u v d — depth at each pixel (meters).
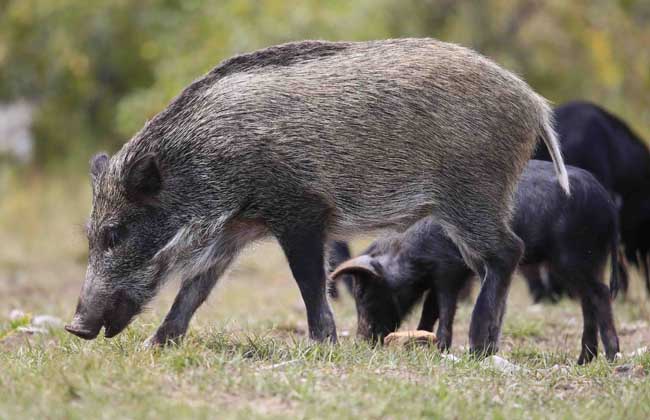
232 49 49.81
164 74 53.28
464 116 22.66
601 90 54.25
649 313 32.09
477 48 53.28
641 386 19.89
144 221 22.34
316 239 22.31
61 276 43.78
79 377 18.17
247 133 22.00
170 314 22.88
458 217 22.92
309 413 17.00
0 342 24.92
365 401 17.73
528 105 23.28
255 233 23.08
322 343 21.94
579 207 24.58
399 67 22.62
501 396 19.03
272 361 20.72
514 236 23.34
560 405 18.64
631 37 54.56
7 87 65.81
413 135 22.45
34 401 17.23
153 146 22.33
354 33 49.25
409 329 28.83
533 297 33.75
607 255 25.02
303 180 22.08
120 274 22.36
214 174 22.11
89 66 63.53
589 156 32.78
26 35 64.44
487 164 22.88
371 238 23.23
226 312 31.66
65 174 64.81
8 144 65.44
